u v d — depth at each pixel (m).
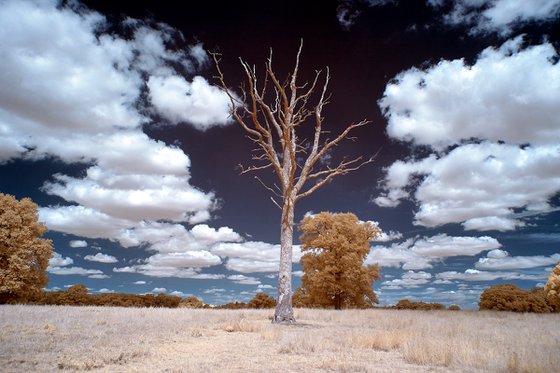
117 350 8.42
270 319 19.19
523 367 7.17
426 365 7.86
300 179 19.84
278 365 7.65
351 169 20.33
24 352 7.76
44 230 29.94
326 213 39.88
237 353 8.98
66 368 6.80
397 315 23.27
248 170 19.78
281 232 18.89
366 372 7.11
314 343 10.02
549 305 38.88
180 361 7.80
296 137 21.48
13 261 27.14
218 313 21.42
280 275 17.91
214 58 18.94
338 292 36.88
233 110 19.31
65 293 40.66
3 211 28.81
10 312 15.02
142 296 44.59
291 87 21.61
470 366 7.68
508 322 19.75
